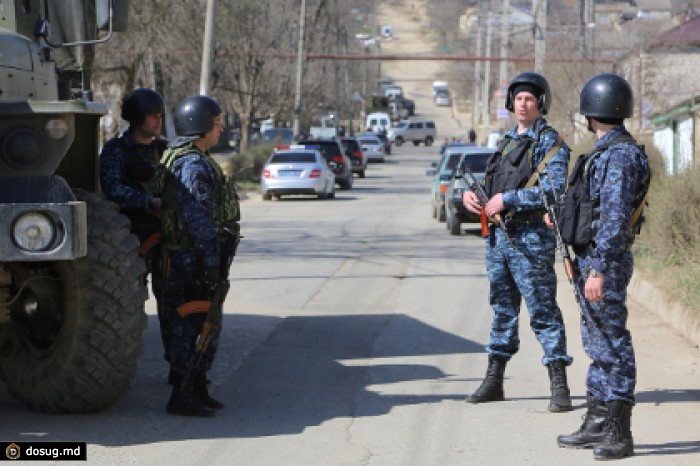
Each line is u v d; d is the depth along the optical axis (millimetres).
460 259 18859
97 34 9648
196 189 8078
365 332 11883
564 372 8320
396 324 12383
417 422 8023
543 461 6992
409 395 8953
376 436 7637
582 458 7043
